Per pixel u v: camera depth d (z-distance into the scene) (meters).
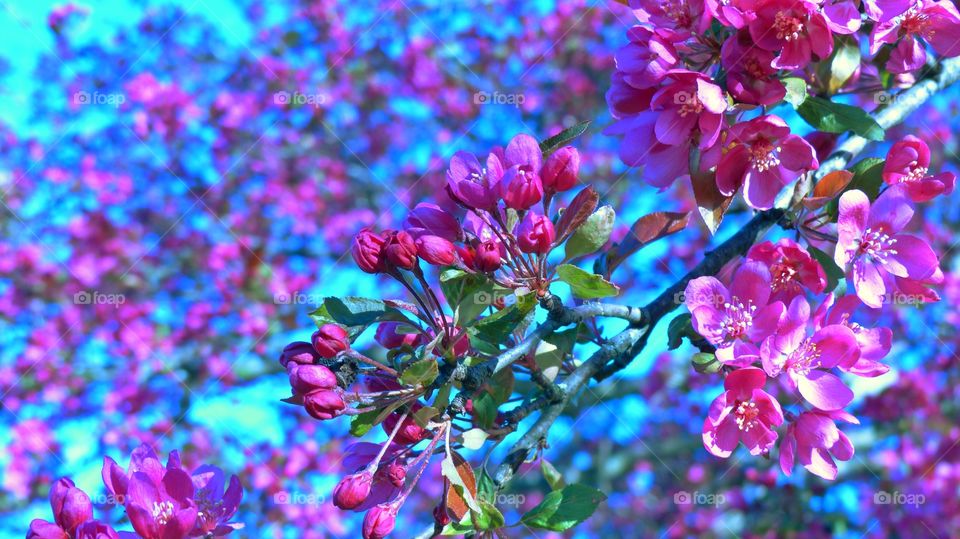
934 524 1.50
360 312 0.74
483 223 0.77
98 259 1.81
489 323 0.72
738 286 0.72
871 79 0.84
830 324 0.72
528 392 0.81
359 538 1.56
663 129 0.73
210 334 1.75
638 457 1.66
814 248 0.74
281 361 0.72
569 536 1.46
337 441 1.61
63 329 1.74
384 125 1.99
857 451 1.57
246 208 1.91
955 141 1.80
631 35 0.74
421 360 0.70
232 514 0.72
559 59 2.05
